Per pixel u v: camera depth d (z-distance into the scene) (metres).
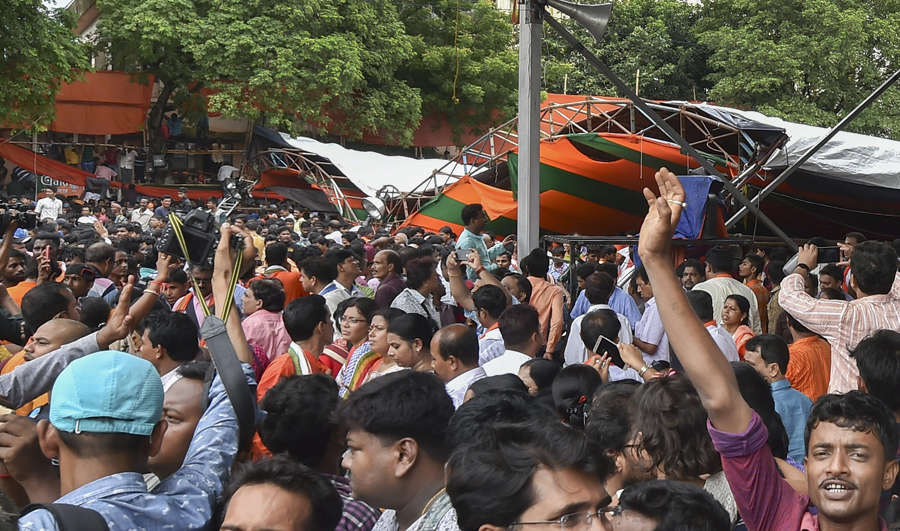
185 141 33.06
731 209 14.19
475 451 2.36
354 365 6.43
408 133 32.28
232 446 3.40
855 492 2.65
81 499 2.83
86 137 31.36
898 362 3.88
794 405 5.43
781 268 10.33
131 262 10.48
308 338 6.36
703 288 8.55
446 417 3.10
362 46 30.41
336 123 31.88
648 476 3.29
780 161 14.74
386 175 26.72
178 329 5.13
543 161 16.83
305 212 29.55
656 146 15.72
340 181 29.95
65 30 24.06
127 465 2.94
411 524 3.07
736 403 2.85
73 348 4.27
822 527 2.76
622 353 4.86
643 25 38.59
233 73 28.72
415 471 3.07
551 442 2.30
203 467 3.26
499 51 34.94
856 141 15.70
